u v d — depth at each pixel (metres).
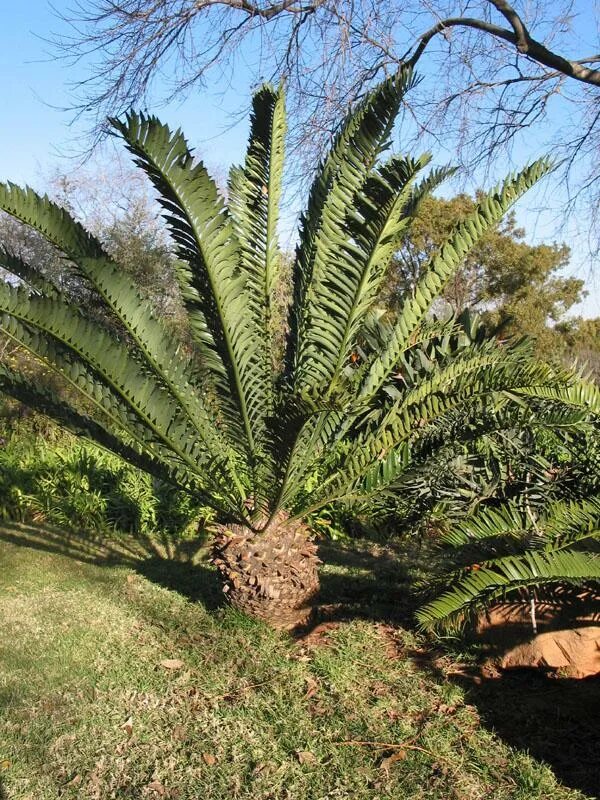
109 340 4.45
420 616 3.23
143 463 4.89
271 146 5.07
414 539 7.12
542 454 4.96
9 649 4.72
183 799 3.28
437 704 4.05
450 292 27.09
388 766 3.49
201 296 4.54
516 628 4.33
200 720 3.90
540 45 8.99
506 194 4.53
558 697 4.09
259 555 5.03
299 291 5.09
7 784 3.35
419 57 9.48
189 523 7.80
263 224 5.15
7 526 7.73
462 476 4.98
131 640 4.91
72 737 3.73
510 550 3.68
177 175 4.03
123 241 17.33
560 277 30.50
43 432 10.64
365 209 4.15
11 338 4.47
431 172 5.23
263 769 3.49
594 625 4.11
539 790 3.26
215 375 4.89
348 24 8.54
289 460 4.52
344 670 4.41
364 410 5.03
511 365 4.34
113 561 6.77
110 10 8.54
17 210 4.20
